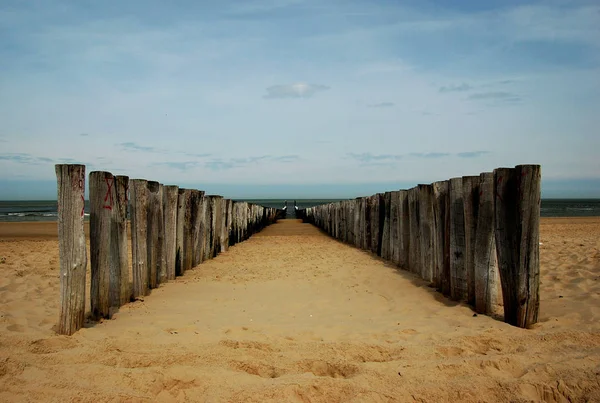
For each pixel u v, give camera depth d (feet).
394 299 20.02
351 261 31.55
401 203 27.40
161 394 10.01
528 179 14.89
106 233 15.92
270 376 11.48
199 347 12.87
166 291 21.36
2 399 9.48
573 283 20.85
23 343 12.62
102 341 13.12
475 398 10.05
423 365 11.58
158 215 22.50
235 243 45.83
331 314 17.61
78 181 13.84
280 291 21.89
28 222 85.05
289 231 72.38
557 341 13.37
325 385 10.42
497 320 16.02
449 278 19.90
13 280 23.38
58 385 10.10
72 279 13.80
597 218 97.25
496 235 15.83
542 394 10.30
